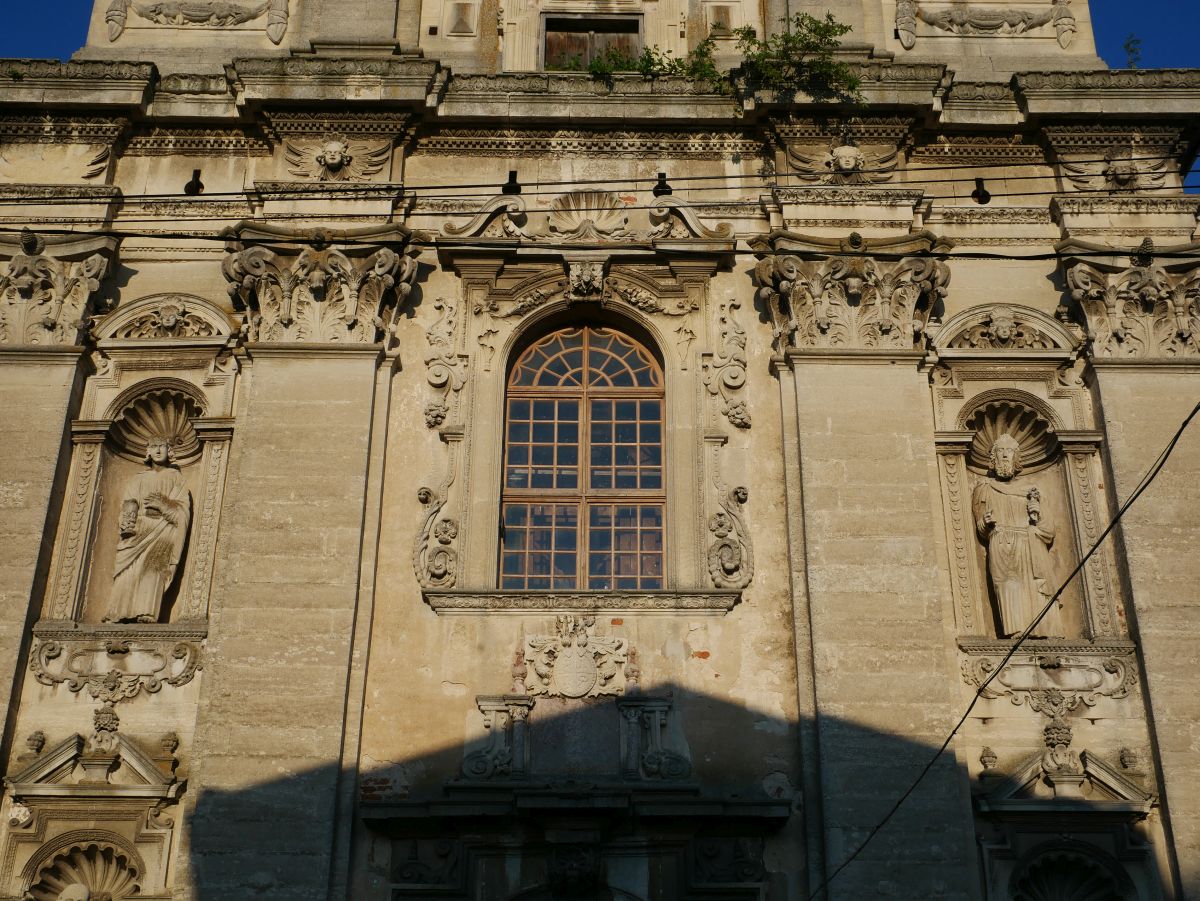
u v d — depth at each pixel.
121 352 20.20
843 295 20.06
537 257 20.59
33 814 17.53
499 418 19.86
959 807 17.20
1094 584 18.94
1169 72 21.39
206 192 21.28
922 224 20.94
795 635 18.27
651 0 23.00
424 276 20.66
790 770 17.67
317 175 21.09
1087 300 20.28
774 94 21.08
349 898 16.97
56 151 21.28
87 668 18.31
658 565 19.44
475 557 18.89
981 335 20.45
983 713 18.12
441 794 17.55
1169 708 17.86
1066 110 21.27
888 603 18.19
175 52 22.48
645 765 17.66
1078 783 17.72
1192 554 18.69
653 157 21.52
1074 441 19.67
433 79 21.17
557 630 18.38
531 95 21.31
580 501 19.78
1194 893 16.98
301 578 18.30
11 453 19.25
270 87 21.06
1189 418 17.73
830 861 16.92
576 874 16.86
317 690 17.70
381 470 19.22
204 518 19.30
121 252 20.89
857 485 18.89
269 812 17.08
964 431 19.83
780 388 19.78
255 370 19.50
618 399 20.45
